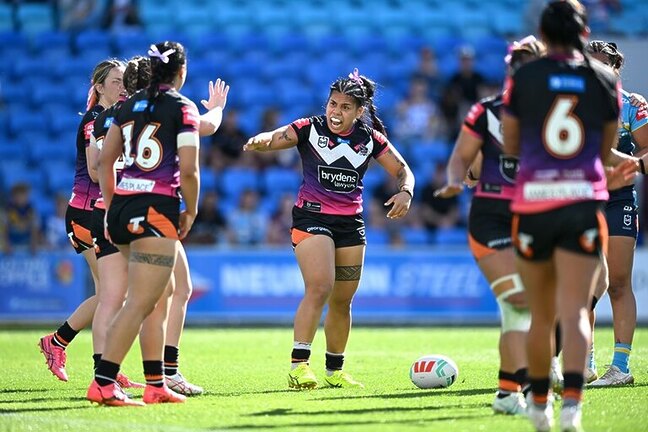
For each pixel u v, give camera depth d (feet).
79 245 96.63
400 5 288.92
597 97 62.85
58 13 279.69
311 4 287.69
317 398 84.53
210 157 231.71
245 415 74.02
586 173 61.82
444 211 217.56
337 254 93.91
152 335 81.41
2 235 197.16
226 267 189.06
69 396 87.76
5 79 262.47
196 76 259.60
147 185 76.38
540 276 62.80
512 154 65.62
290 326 182.91
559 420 64.44
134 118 77.10
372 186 231.91
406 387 93.09
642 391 87.20
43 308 188.34
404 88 259.80
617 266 94.99
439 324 188.03
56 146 245.24
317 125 93.61
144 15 281.54
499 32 284.00
